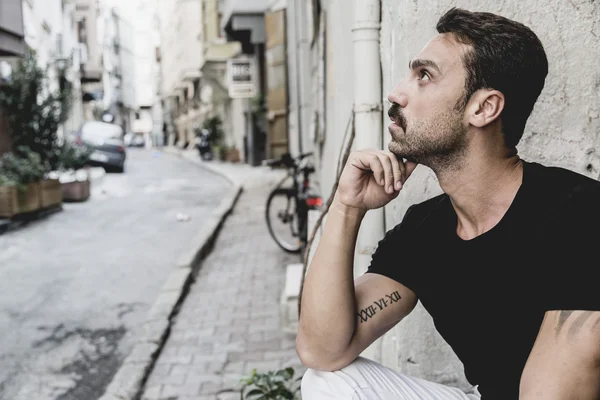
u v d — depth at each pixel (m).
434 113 1.45
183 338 4.73
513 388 1.42
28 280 6.73
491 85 1.40
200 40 38.94
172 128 61.31
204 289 6.17
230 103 28.53
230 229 9.67
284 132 17.02
